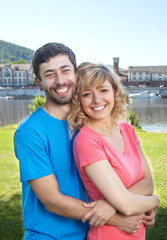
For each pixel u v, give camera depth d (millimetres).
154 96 68312
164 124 19234
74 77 1383
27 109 36938
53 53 1329
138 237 1395
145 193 1429
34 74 1441
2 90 79562
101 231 1341
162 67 82750
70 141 1404
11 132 11227
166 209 3457
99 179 1231
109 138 1424
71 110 1399
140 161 1496
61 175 1343
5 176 4961
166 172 5090
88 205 1255
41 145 1279
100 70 1380
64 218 1369
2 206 3654
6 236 2902
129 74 82438
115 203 1217
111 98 1406
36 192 1272
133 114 14367
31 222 1365
